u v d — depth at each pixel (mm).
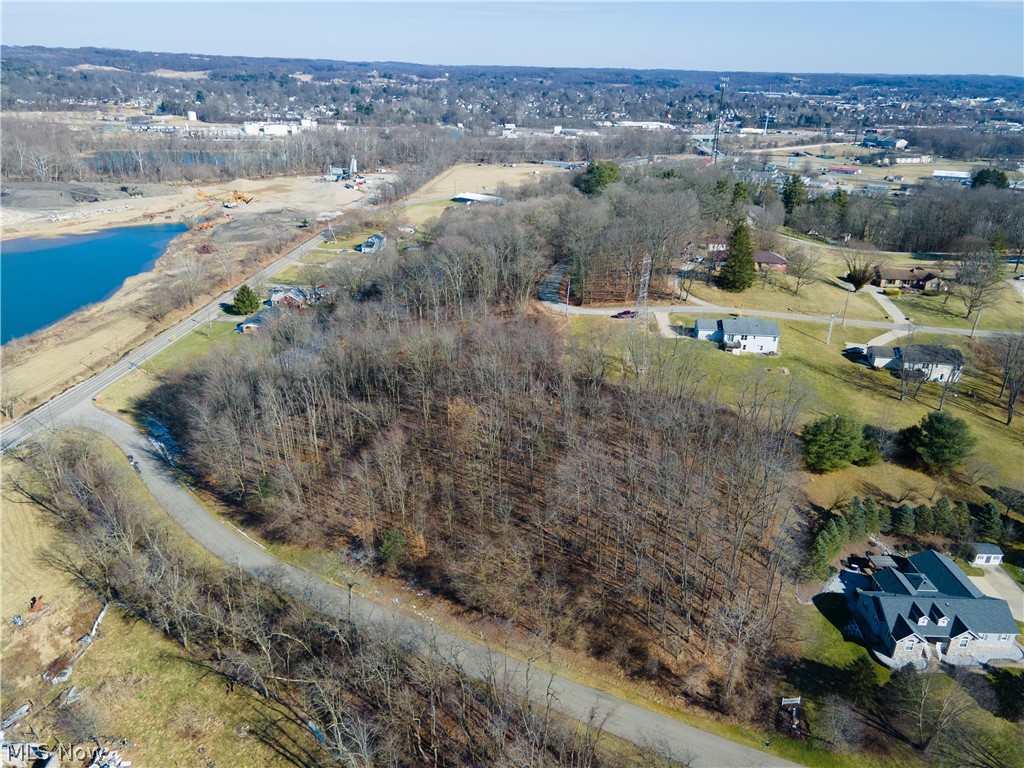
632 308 146500
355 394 113375
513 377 111000
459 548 86938
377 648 70938
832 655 75000
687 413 106625
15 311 175250
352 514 93062
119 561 85062
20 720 70062
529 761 58500
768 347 132500
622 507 89562
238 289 165750
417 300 139375
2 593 84812
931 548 91375
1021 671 73500
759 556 86062
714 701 70312
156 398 127812
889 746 66312
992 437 112812
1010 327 149125
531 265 145625
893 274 173750
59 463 103875
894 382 127500
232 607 78250
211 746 66438
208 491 102312
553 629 77562
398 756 63656
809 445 102000
